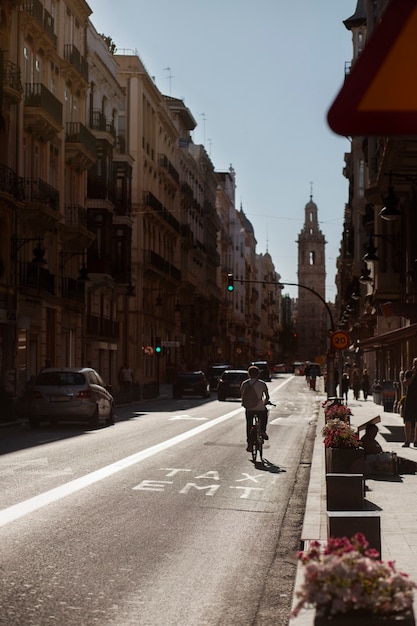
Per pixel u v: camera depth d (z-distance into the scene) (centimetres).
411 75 292
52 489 1448
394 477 1631
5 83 3869
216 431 2831
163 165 8362
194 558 969
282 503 1387
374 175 3828
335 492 1141
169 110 8806
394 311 3142
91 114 5719
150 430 2852
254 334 18475
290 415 4012
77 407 2873
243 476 1711
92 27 5647
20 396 3719
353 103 293
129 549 1003
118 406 4503
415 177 3077
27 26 4247
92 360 5688
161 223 8150
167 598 791
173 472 1725
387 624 410
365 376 5709
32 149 4338
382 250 4041
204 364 11238
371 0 3450
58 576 862
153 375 8000
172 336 9050
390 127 293
